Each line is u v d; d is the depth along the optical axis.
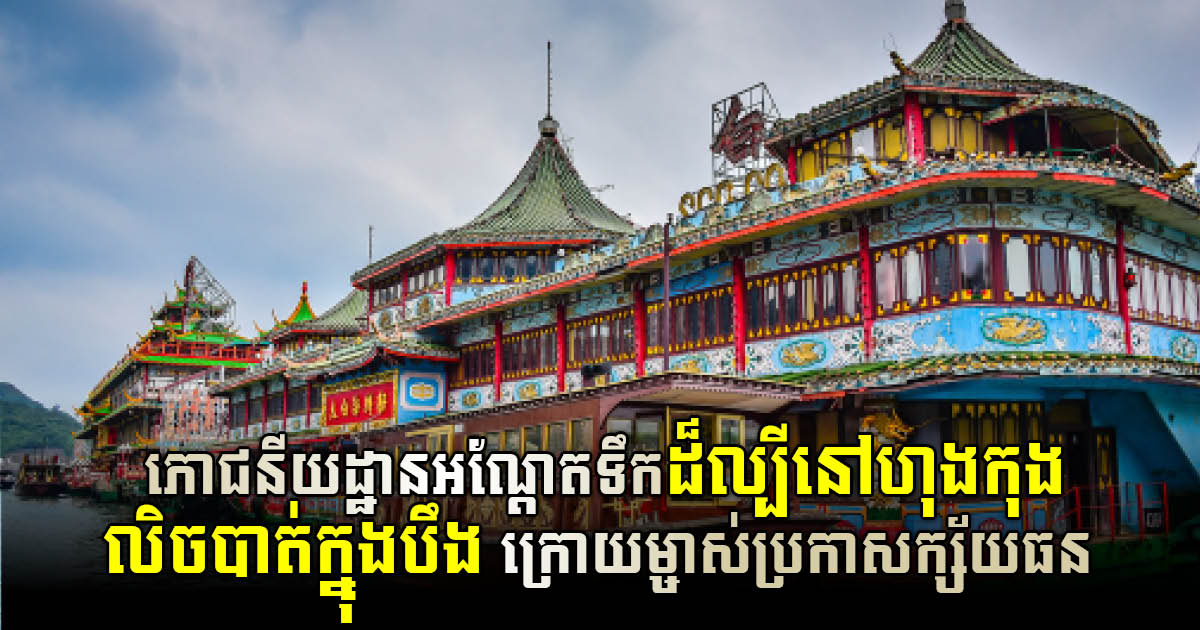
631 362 31.14
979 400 22.81
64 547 44.06
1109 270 24.56
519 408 24.39
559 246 42.56
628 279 31.53
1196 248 29.36
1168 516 24.34
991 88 25.98
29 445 182.25
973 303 22.52
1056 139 27.44
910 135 25.97
